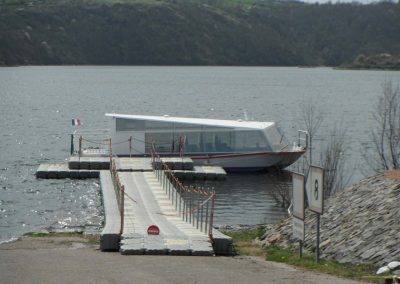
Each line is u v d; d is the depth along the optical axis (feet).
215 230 116.78
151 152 216.54
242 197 178.50
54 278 71.26
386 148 245.04
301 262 85.92
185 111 472.85
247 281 69.87
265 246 109.19
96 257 89.10
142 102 549.13
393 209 96.58
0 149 271.08
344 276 75.77
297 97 615.57
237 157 218.38
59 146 282.15
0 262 82.74
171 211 140.97
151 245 97.04
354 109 483.51
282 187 181.37
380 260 83.76
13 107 472.85
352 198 110.42
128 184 174.19
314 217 110.93
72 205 167.63
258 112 462.19
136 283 68.33
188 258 90.12
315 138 301.43
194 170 207.62
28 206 165.78
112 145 220.23
